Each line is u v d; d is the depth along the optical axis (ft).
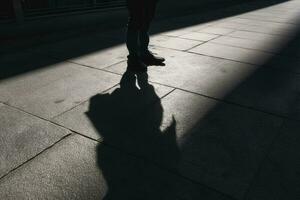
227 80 13.05
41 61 15.15
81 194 6.48
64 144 8.21
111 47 18.13
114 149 8.05
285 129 9.25
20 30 19.65
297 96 11.62
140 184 6.81
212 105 10.69
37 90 11.66
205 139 8.61
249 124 9.49
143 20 12.85
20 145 8.12
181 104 10.70
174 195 6.52
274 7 39.99
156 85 12.32
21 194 6.45
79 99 10.96
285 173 7.28
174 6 34.71
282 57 16.74
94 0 25.02
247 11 35.83
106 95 11.32
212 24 26.48
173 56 16.26
